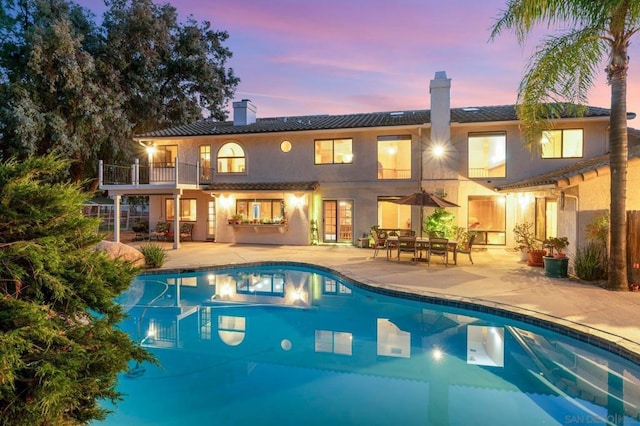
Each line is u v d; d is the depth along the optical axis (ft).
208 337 25.44
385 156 61.62
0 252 9.75
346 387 18.34
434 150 57.72
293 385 18.63
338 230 63.16
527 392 17.67
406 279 35.81
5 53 70.49
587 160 52.54
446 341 24.40
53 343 10.55
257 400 17.12
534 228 52.65
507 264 43.78
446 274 37.99
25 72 69.15
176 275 42.96
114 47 81.41
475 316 27.50
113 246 41.52
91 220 11.81
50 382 9.17
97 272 11.99
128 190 59.82
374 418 15.52
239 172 66.74
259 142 65.87
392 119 63.98
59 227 11.17
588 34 30.25
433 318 28.99
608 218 32.89
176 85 96.89
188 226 68.18
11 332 8.86
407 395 17.51
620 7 27.48
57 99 71.56
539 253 41.70
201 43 98.78
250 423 15.21
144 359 12.69
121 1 83.56
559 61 31.14
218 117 106.93
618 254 29.99
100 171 58.85
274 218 63.41
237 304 32.94
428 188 58.18
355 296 35.09
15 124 63.26
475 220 58.59
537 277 36.01
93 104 72.28
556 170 53.88
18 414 9.37
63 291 10.69
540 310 25.29
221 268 44.65
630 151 40.65
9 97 66.18
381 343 24.21
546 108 33.58
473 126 57.98
